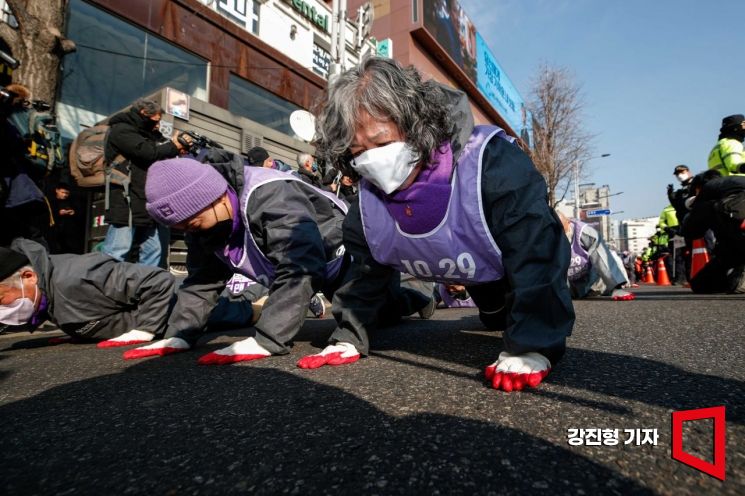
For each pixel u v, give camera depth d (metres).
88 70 5.16
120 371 1.40
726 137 4.10
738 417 0.78
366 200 1.30
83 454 0.73
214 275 1.89
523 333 1.05
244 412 0.91
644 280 12.30
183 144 3.03
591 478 0.58
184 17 6.30
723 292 3.85
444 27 17.69
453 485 0.57
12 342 2.40
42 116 2.61
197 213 1.47
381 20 16.16
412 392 1.01
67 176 4.55
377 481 0.59
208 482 0.61
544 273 1.07
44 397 1.10
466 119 1.13
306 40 8.79
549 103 16.34
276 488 0.58
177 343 1.77
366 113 1.03
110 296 2.04
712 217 3.56
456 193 1.12
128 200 2.89
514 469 0.61
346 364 1.36
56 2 3.53
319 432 0.78
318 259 1.59
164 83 6.08
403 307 2.41
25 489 0.61
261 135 5.26
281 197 1.57
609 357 1.31
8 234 2.37
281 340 1.51
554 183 16.30
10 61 2.62
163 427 0.84
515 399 0.92
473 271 1.22
